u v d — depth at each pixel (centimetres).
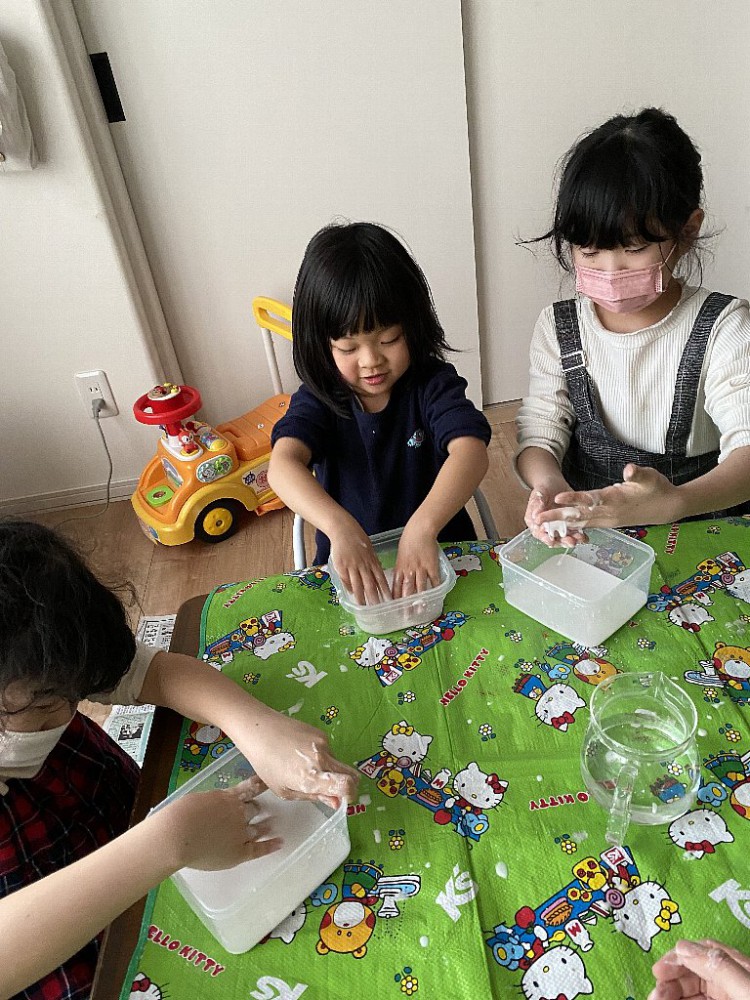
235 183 186
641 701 68
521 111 186
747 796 60
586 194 91
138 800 68
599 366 111
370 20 168
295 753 63
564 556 84
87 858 56
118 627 66
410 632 80
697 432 111
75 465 212
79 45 162
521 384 231
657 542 87
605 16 176
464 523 121
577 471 123
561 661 74
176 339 206
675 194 89
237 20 166
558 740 67
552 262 206
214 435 194
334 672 76
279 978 53
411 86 177
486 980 51
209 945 55
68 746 79
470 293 209
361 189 191
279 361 213
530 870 57
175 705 73
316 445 107
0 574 57
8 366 192
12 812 71
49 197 171
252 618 84
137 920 57
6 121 155
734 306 103
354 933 55
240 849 59
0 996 52
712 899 54
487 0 170
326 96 177
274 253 197
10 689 58
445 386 107
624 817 58
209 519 194
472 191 195
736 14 178
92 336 191
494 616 80
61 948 52
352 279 90
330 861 58
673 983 48
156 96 173
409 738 69
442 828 61
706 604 78
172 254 194
